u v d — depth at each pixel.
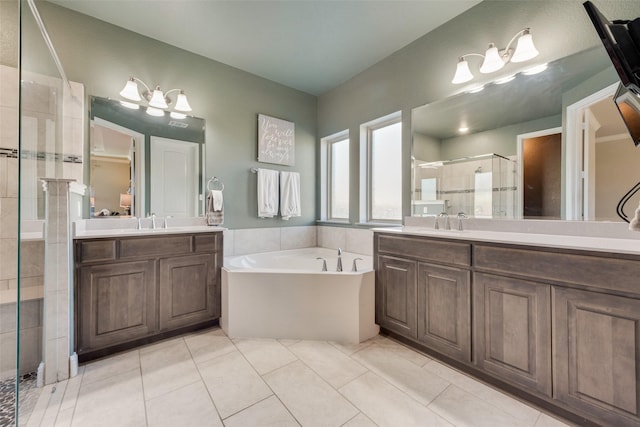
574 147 1.59
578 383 1.17
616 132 1.45
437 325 1.70
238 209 2.87
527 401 1.36
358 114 2.97
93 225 2.08
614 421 1.08
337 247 3.16
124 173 2.23
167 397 1.38
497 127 1.91
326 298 1.98
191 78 2.57
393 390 1.44
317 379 1.53
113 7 2.01
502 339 1.41
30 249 1.44
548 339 1.25
